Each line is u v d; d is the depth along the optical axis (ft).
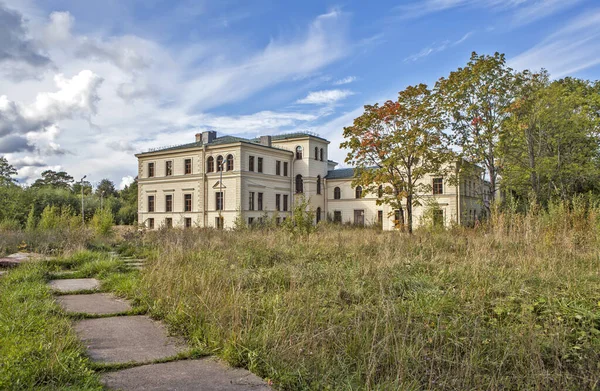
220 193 149.79
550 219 45.06
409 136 79.82
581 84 105.40
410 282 24.35
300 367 12.78
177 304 19.52
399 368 12.64
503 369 13.87
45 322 16.16
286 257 36.04
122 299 23.54
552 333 15.62
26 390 10.65
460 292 21.98
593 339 15.64
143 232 67.15
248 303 18.26
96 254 41.47
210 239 55.26
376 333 15.34
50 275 31.30
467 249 36.63
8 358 11.92
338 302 20.86
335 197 177.68
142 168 178.60
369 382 11.92
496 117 84.02
